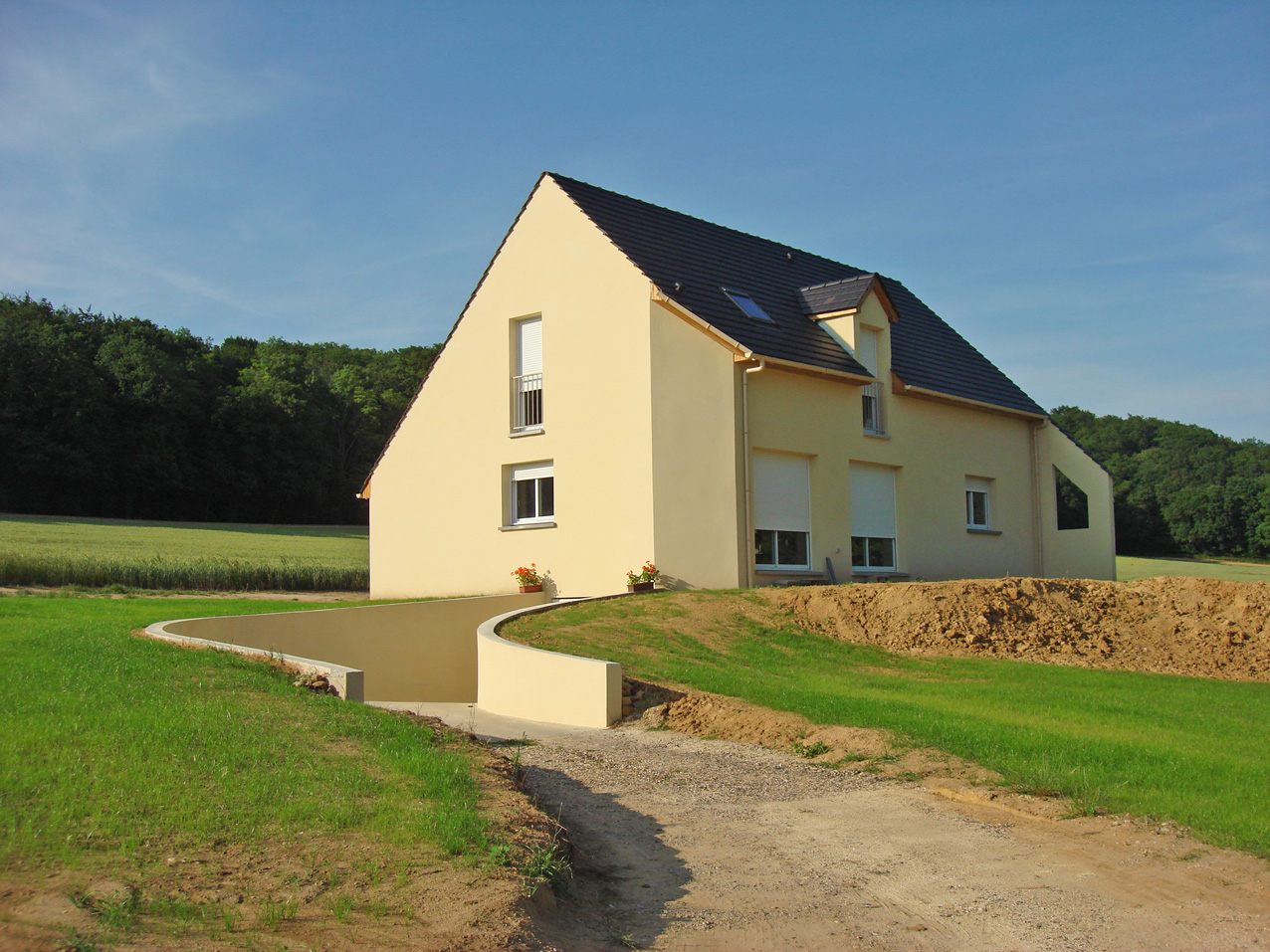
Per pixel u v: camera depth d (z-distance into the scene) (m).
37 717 6.82
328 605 21.30
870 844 6.88
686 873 6.26
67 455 55.66
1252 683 13.76
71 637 11.82
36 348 56.78
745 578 19.09
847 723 10.02
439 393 23.56
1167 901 5.83
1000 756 8.70
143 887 4.45
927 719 10.07
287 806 5.62
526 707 12.30
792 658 14.26
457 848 5.32
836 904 5.79
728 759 9.30
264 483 66.62
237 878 4.69
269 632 15.17
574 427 20.73
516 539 21.64
